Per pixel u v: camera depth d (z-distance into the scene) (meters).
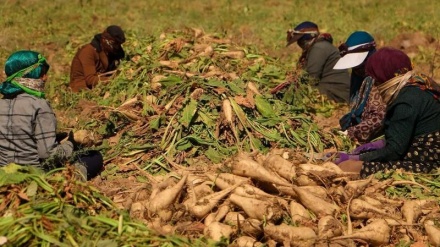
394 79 4.74
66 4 13.02
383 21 11.89
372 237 3.93
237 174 4.32
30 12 12.10
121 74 6.80
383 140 5.26
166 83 5.94
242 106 5.55
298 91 6.39
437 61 9.36
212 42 7.30
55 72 8.50
